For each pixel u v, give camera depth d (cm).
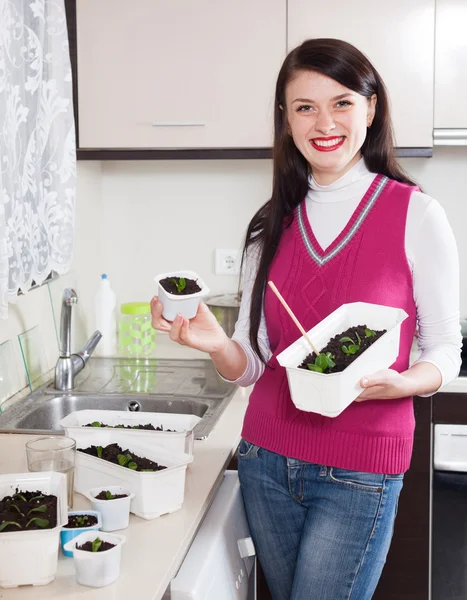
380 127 161
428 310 155
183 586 138
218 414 207
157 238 301
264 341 169
